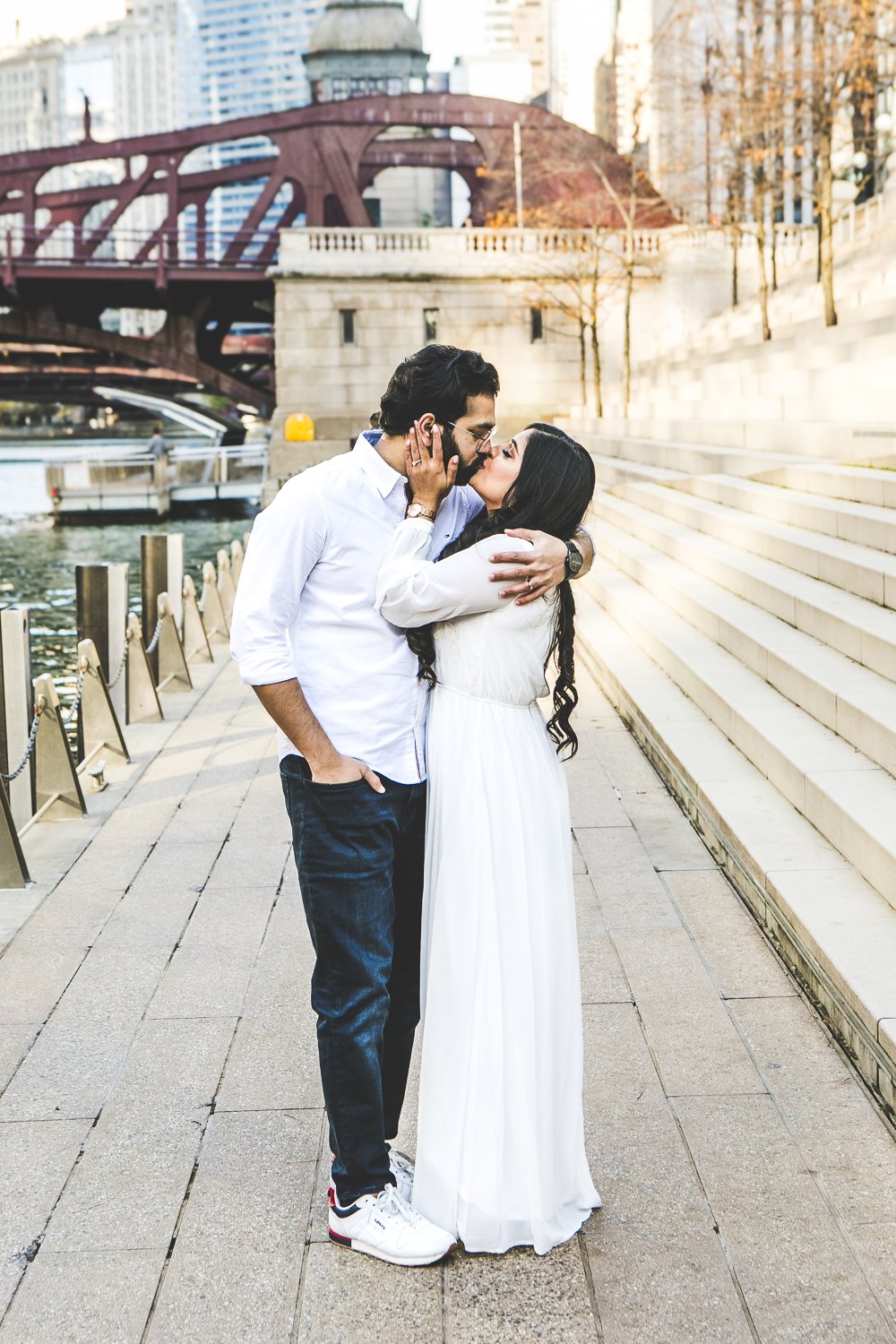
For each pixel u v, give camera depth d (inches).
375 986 103.8
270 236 1654.8
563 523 103.1
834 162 1047.0
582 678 347.9
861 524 289.3
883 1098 126.0
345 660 101.9
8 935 181.0
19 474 2037.4
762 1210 110.3
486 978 102.2
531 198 1531.7
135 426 3253.0
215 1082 136.9
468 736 103.7
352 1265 104.9
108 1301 100.7
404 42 3732.8
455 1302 99.7
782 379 583.5
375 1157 106.1
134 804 248.4
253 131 1622.8
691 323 1333.7
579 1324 96.7
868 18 738.8
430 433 98.6
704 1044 141.1
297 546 98.0
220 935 179.8
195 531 1168.8
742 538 351.9
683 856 204.5
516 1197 104.0
